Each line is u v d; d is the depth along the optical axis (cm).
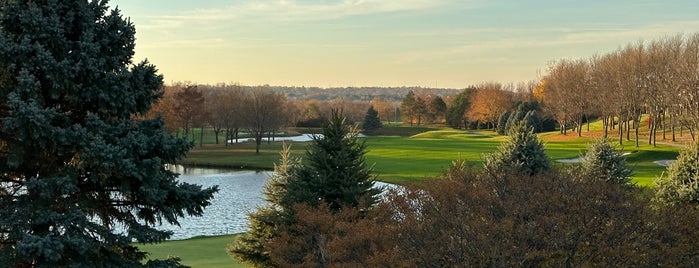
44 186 1230
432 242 1272
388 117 19312
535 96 14650
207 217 4078
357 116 16862
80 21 1338
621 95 7894
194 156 8375
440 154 8250
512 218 1269
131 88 1355
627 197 1339
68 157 1355
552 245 1255
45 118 1200
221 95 10575
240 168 7369
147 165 1292
